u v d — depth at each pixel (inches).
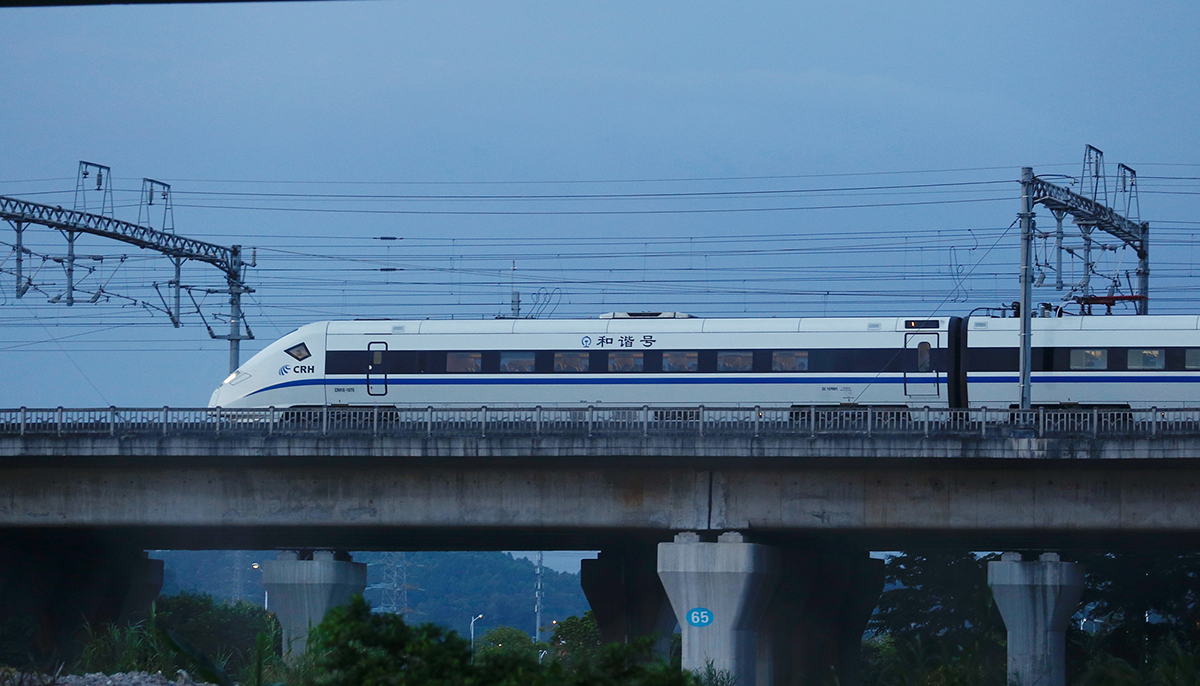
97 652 2578.7
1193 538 2588.6
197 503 2689.5
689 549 2532.0
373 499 2650.1
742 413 2496.3
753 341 2933.1
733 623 2507.4
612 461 2546.8
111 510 2701.8
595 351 2974.9
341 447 2549.2
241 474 2682.1
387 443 2539.4
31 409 2615.7
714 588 2513.5
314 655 2251.5
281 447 2556.6
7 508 2726.4
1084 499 2455.7
